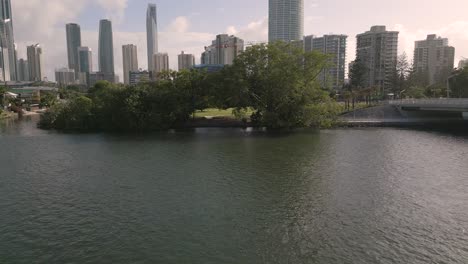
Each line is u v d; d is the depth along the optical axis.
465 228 28.38
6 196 36.91
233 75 88.38
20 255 24.66
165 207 33.41
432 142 68.06
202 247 25.62
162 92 91.56
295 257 24.19
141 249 25.38
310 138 72.75
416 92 150.00
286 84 85.12
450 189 38.16
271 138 73.00
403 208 32.69
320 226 28.97
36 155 57.62
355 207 33.03
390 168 47.31
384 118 103.44
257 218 30.67
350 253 24.62
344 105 128.12
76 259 24.08
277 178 42.66
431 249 25.06
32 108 172.62
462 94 134.62
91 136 78.00
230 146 63.97
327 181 41.31
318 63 89.06
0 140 73.06
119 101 89.62
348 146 63.41
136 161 52.53
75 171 47.00
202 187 39.47
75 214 31.86
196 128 90.25
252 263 23.53
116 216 31.33
